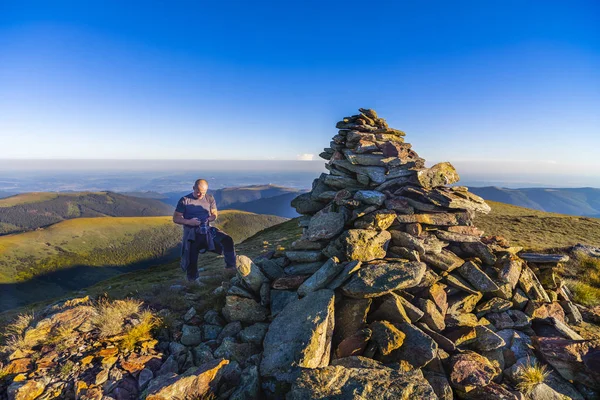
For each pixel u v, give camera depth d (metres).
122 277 12.38
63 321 3.16
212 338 3.14
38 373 2.52
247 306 3.38
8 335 3.27
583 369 2.55
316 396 2.08
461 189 3.99
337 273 3.28
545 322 3.25
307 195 4.66
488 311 3.29
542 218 12.38
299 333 2.70
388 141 4.19
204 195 3.86
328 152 4.95
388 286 2.98
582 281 4.99
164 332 3.18
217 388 2.43
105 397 2.31
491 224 10.65
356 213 3.73
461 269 3.53
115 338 2.99
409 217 3.69
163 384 2.32
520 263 3.71
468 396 2.38
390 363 2.59
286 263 3.99
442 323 2.95
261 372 2.52
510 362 2.77
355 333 2.82
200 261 11.04
